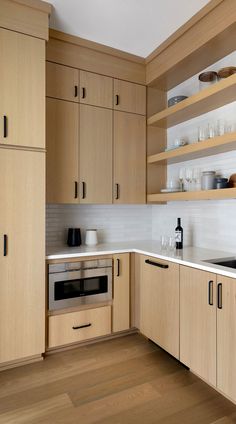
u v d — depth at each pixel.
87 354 2.40
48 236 2.87
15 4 2.09
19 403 1.79
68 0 2.05
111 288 2.63
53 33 2.44
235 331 1.68
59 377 2.07
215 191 2.16
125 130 2.91
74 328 2.44
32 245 2.19
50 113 2.49
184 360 2.08
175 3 2.06
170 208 3.20
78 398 1.84
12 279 2.12
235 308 1.68
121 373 2.13
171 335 2.22
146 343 2.61
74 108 2.62
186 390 1.93
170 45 2.58
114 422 1.64
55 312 2.39
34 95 2.18
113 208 3.26
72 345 2.52
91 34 2.49
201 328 1.93
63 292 2.41
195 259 2.14
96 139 2.73
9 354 2.12
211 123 2.47
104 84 2.77
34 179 2.19
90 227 3.11
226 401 1.82
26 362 2.24
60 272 2.38
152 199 2.95
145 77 3.00
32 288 2.20
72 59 2.59
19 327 2.15
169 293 2.25
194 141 2.80
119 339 2.69
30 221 2.18
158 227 3.40
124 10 2.15
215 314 1.82
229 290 1.72
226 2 1.99
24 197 2.15
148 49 2.75
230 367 1.71
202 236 2.76
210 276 1.86
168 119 2.84
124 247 2.80
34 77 2.17
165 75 2.77
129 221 3.36
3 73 2.06
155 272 2.43
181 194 2.53
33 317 2.21
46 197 2.48
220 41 2.17
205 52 2.34
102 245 2.94
